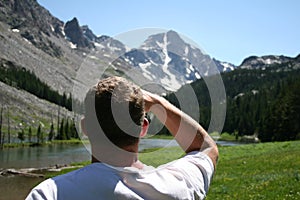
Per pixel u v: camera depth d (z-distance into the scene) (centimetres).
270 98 14938
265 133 11306
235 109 13025
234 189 1659
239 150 4394
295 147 4091
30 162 6844
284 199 1316
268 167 2494
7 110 17525
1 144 12738
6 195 3194
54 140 14375
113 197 192
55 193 191
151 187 200
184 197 204
